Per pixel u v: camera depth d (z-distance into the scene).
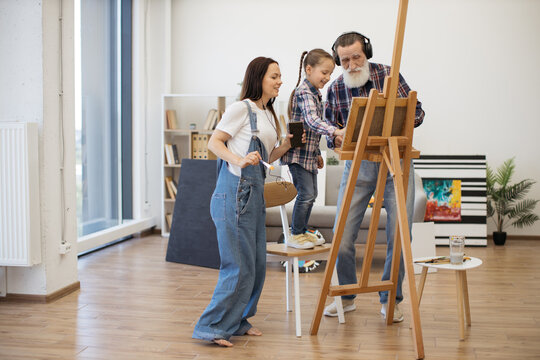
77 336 3.35
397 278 3.52
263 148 3.19
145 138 7.39
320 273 5.18
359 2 7.27
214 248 5.35
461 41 7.14
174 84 7.66
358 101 3.05
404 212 3.04
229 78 7.54
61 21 4.26
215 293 3.19
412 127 3.18
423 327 3.53
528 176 7.11
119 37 6.87
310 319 3.70
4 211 3.95
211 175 5.50
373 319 3.69
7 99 4.09
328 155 7.07
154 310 3.91
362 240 5.64
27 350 3.11
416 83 7.22
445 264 3.38
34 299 4.09
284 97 7.44
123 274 5.06
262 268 3.34
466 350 3.11
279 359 2.97
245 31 7.50
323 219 5.57
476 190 6.74
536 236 7.12
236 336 3.36
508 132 7.12
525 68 7.07
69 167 4.38
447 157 6.79
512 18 7.06
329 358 2.99
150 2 7.45
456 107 7.18
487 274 5.14
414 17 7.18
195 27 7.58
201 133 7.25
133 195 7.23
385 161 3.15
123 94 7.02
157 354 3.05
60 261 4.28
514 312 3.88
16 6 4.04
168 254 5.66
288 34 7.42
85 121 6.03
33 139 3.98
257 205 3.19
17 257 3.96
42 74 4.04
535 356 3.02
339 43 3.41
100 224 6.38
